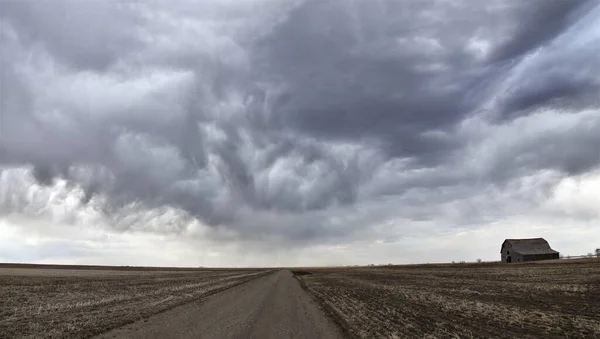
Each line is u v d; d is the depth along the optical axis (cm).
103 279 7225
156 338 1786
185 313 2656
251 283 6750
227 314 2650
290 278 8888
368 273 10900
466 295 3953
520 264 10250
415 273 9531
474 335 1905
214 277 9381
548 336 1872
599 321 2228
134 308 2844
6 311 2559
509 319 2364
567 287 4138
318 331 2022
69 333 1830
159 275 10162
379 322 2306
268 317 2530
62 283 5650
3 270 11200
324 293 4544
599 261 8550
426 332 1988
